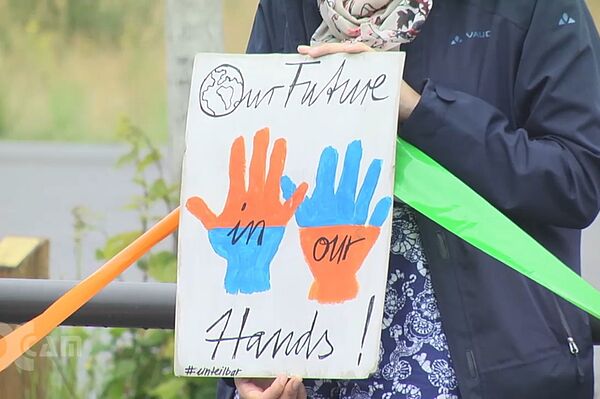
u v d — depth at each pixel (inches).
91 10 1945.1
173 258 536.1
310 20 296.0
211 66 281.7
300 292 270.2
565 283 262.8
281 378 267.4
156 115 1716.3
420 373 274.8
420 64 284.8
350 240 269.4
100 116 1710.1
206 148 278.4
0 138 1628.9
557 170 269.6
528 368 271.7
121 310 321.7
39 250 462.9
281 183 274.7
